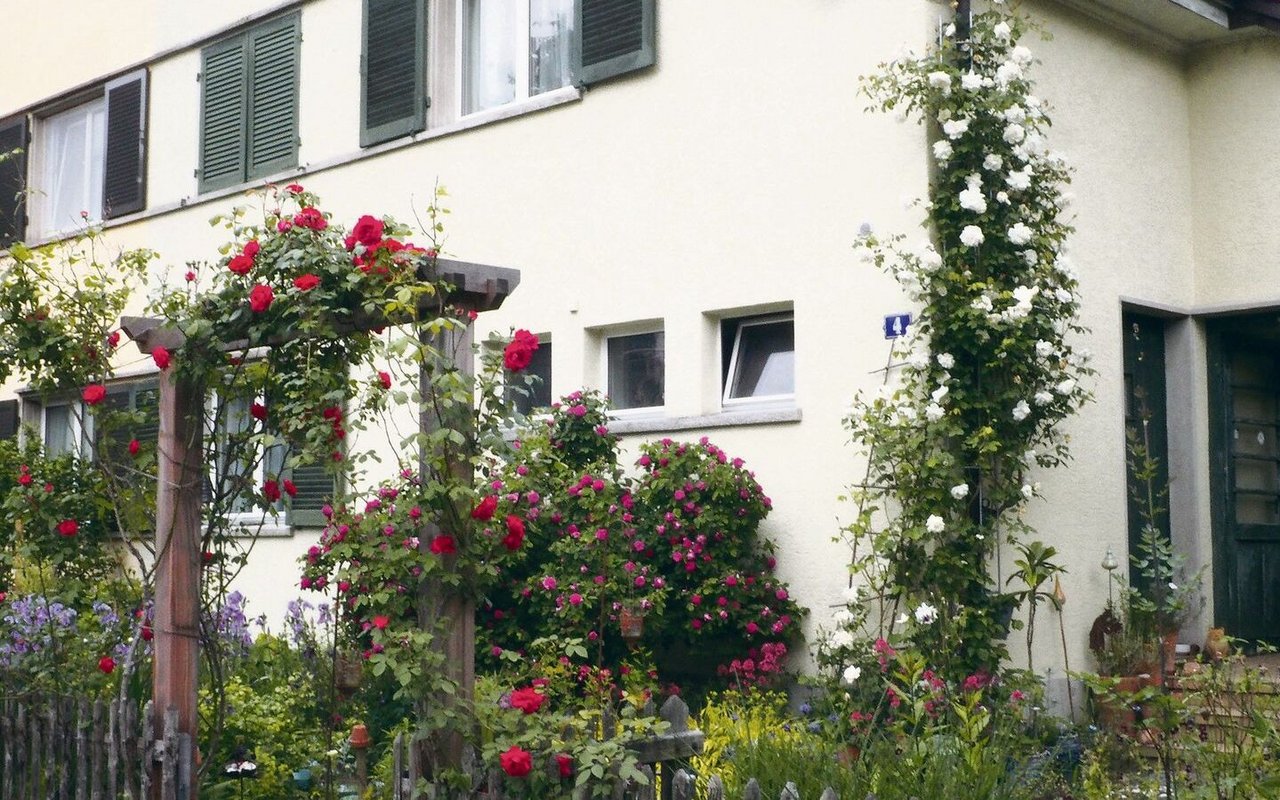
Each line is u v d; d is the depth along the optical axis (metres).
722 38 8.64
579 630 7.62
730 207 8.53
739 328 8.72
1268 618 9.63
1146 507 9.03
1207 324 9.44
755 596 7.76
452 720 4.31
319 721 6.76
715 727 5.92
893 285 7.72
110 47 13.36
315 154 11.27
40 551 6.52
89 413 6.50
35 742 5.59
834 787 4.68
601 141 9.27
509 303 9.77
